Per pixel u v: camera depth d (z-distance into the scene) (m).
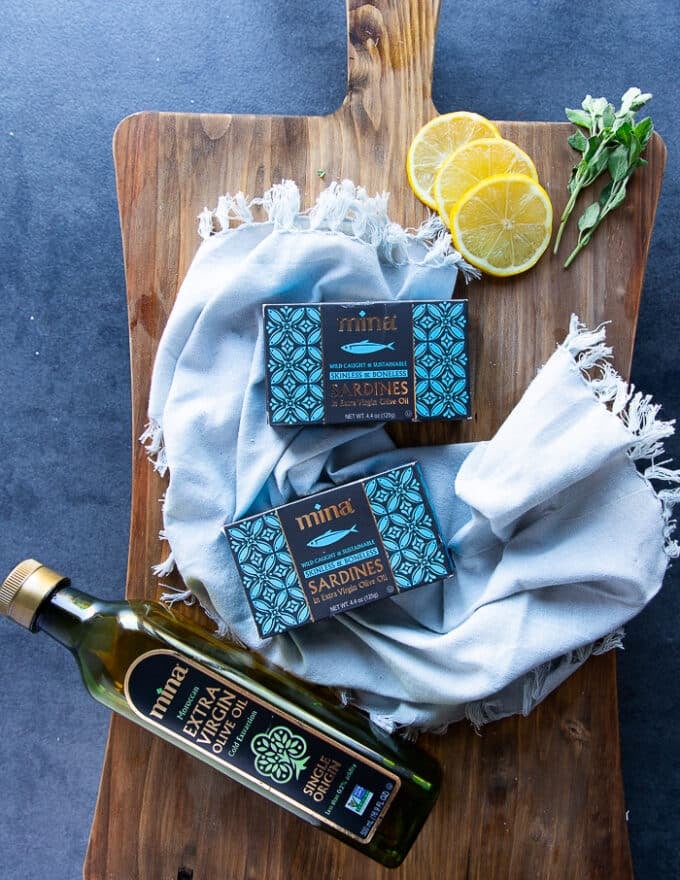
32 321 0.88
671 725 0.87
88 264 0.88
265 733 0.68
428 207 0.73
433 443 0.73
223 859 0.72
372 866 0.72
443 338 0.69
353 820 0.68
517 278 0.73
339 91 0.87
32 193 0.87
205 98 0.87
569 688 0.72
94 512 0.88
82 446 0.88
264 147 0.72
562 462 0.68
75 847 0.88
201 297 0.71
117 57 0.87
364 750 0.69
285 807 0.68
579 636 0.69
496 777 0.72
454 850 0.72
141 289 0.72
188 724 0.68
